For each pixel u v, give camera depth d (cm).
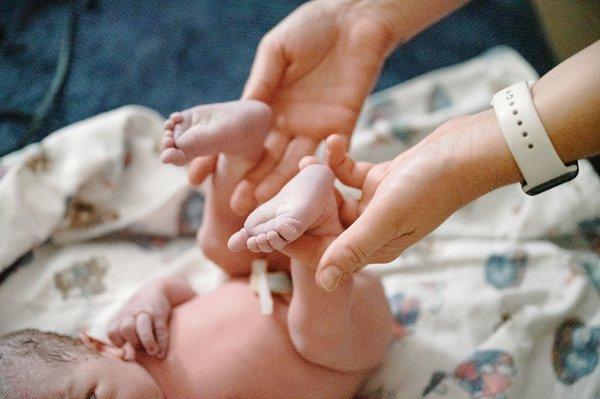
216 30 152
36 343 87
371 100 136
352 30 98
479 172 68
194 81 145
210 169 95
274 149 95
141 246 122
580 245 114
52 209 115
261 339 90
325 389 91
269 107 93
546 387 98
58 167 119
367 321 90
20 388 81
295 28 96
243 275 101
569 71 67
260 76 96
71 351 86
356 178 81
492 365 98
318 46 97
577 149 65
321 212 73
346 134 98
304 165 77
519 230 114
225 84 144
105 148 121
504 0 150
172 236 124
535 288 106
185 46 149
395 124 127
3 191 112
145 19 153
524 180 68
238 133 86
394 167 75
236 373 88
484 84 134
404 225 69
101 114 140
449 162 68
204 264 119
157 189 123
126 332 90
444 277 112
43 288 113
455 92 135
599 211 113
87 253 119
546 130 65
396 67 146
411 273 115
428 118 128
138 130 126
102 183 120
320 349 86
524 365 98
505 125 67
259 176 94
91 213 120
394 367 102
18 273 113
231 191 93
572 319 102
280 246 68
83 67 146
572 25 144
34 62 147
